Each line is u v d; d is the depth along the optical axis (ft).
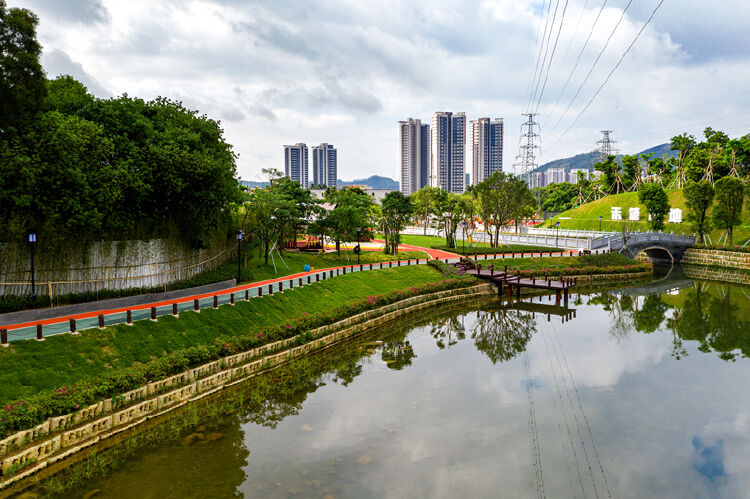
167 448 62.54
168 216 109.70
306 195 211.61
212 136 122.01
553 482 55.47
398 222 224.33
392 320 138.92
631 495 53.42
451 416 74.08
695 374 94.22
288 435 67.15
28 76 71.05
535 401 80.28
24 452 54.08
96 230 90.63
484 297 177.58
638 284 207.51
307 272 159.22
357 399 80.74
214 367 82.43
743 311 154.10
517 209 247.91
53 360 66.08
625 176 416.87
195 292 111.45
